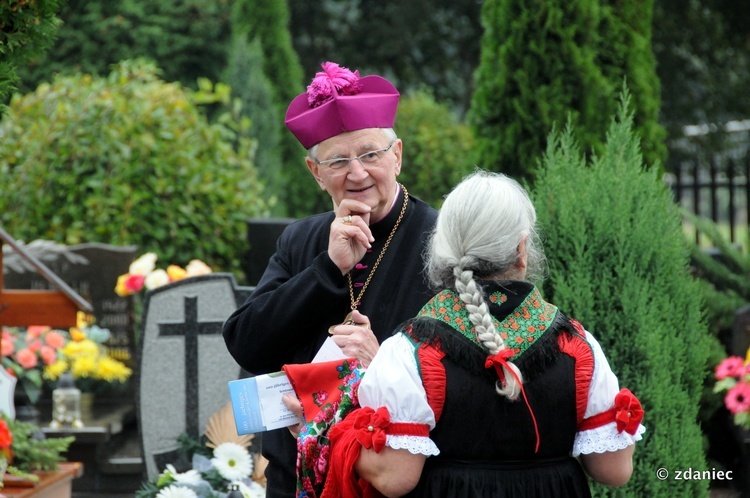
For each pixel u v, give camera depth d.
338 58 42.38
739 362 11.12
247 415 5.73
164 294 9.53
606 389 4.92
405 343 4.85
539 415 4.80
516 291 4.92
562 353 4.88
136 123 15.39
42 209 15.01
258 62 26.48
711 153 34.41
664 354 7.42
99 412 13.41
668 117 34.84
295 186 28.70
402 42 41.44
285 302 5.85
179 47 32.41
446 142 24.88
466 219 4.92
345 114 5.80
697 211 21.47
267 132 26.03
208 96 17.88
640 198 7.67
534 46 11.92
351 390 5.50
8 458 8.60
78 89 16.38
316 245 6.30
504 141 12.12
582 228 7.52
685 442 7.45
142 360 9.47
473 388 4.75
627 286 7.41
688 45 34.53
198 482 8.70
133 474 12.32
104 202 14.98
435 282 5.09
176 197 15.22
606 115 11.92
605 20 12.05
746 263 13.54
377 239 6.11
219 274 9.61
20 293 9.62
